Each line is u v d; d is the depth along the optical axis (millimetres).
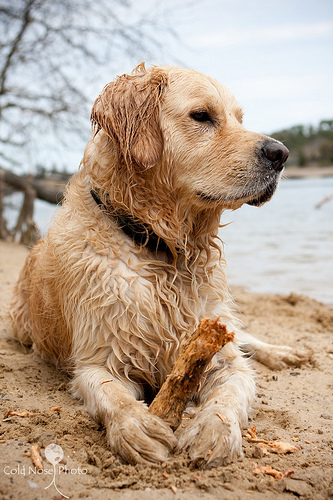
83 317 1024
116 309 1005
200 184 1045
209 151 1043
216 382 1036
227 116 1073
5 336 1379
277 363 1284
